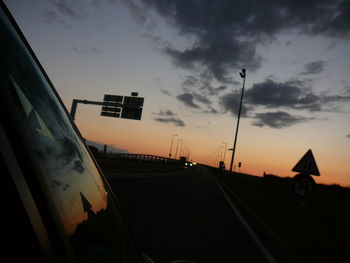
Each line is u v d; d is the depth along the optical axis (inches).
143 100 1175.6
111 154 2751.0
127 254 72.4
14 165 33.2
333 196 1348.4
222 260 231.0
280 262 248.5
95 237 55.7
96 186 69.1
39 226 35.3
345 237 420.2
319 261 270.4
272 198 836.0
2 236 31.4
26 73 46.4
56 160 46.6
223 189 1125.7
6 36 43.1
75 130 68.1
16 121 35.3
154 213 382.9
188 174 2197.3
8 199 32.4
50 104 53.9
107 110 1202.0
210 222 381.7
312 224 499.5
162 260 209.9
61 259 38.5
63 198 45.3
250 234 342.3
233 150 1470.2
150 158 3442.4
